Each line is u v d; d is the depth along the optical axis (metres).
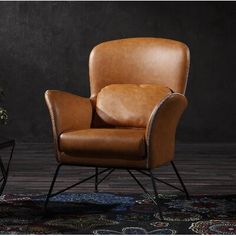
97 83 3.43
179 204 3.12
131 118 3.24
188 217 2.80
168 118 2.85
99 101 3.33
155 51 3.35
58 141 2.87
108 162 2.79
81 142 2.79
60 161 2.89
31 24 6.29
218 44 6.32
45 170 4.45
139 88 3.32
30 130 6.36
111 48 3.45
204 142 6.38
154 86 3.30
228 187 3.74
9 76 6.33
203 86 6.34
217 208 3.02
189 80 6.34
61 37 6.30
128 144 2.70
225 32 6.30
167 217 2.80
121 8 6.29
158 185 3.82
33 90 6.34
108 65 3.42
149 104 3.23
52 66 6.33
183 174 4.29
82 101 3.22
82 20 6.29
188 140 6.37
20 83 6.34
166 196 3.37
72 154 2.85
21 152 5.53
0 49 6.30
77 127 3.08
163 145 2.89
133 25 6.30
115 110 3.28
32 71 6.33
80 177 4.12
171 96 2.77
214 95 6.35
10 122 6.35
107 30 6.30
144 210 2.96
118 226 2.61
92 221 2.71
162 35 6.31
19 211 2.93
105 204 3.12
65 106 2.98
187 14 6.30
